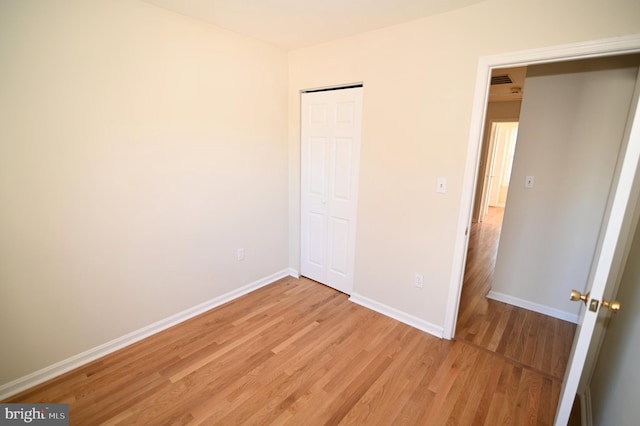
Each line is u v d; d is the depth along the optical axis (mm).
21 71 1567
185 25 2172
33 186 1681
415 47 2166
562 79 2398
